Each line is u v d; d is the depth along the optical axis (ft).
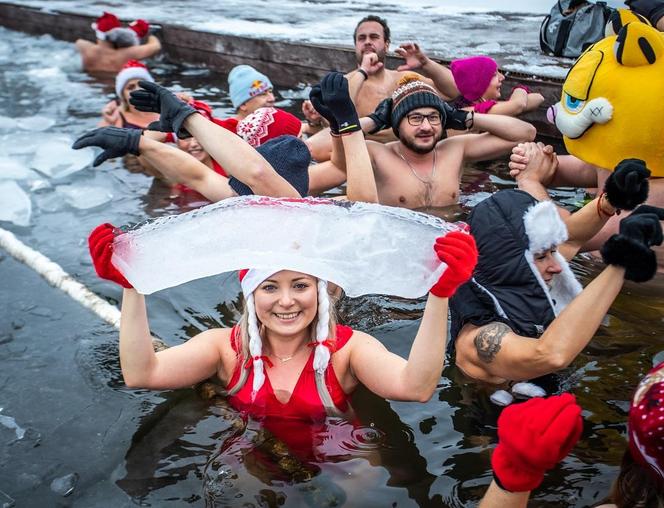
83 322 11.03
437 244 7.11
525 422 5.75
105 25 27.50
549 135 18.93
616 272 7.54
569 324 7.92
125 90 19.86
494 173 16.46
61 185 16.33
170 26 28.58
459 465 7.77
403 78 15.06
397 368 8.18
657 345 9.70
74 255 13.16
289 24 29.04
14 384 9.51
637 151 11.30
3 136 19.72
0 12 35.65
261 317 8.47
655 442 5.83
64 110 22.39
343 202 7.93
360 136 11.94
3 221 14.58
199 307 11.37
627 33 10.93
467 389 9.03
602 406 8.54
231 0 37.45
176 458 7.99
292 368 8.72
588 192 15.01
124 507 7.34
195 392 9.09
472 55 21.77
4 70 27.76
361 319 10.79
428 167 15.07
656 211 7.31
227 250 7.82
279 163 10.71
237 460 7.88
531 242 8.93
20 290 12.02
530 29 27.20
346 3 36.09
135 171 17.19
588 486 7.37
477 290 9.11
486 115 15.43
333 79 11.81
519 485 5.91
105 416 8.79
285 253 7.84
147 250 7.67
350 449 8.02
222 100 22.80
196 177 11.16
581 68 11.53
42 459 8.09
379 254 7.73
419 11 32.83
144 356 8.19
